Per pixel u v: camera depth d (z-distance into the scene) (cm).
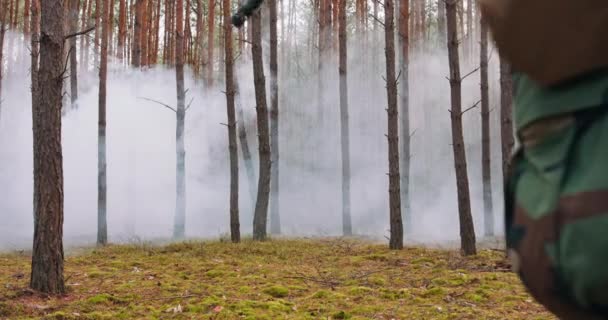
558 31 66
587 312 65
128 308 548
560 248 65
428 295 595
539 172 71
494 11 73
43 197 614
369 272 758
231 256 938
